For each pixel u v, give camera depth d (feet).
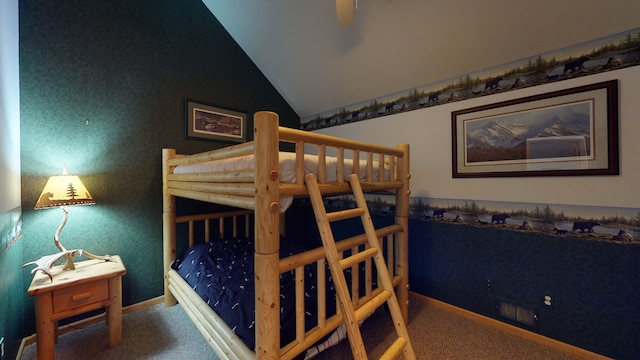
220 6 8.80
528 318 6.34
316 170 4.32
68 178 5.81
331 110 10.82
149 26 7.79
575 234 5.73
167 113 8.13
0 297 4.34
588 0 4.93
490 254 6.93
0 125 4.59
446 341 6.21
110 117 7.11
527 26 5.69
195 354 5.73
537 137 6.10
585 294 5.64
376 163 6.32
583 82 5.53
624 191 5.17
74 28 6.58
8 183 4.90
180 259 7.68
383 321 6.89
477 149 7.02
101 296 5.70
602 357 5.44
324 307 4.21
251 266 6.42
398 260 6.64
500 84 6.63
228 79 9.61
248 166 3.98
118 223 7.26
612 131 5.22
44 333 4.98
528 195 6.29
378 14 6.83
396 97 8.77
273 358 3.46
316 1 7.20
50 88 6.26
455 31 6.38
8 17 5.16
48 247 6.27
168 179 7.69
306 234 12.20
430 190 8.01
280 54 9.52
